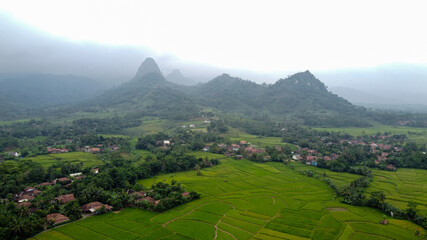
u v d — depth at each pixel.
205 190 131.25
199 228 92.75
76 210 99.44
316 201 119.00
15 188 117.31
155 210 107.25
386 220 98.88
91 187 112.44
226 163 183.88
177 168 164.38
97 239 84.56
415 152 190.00
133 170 145.62
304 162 187.75
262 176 155.00
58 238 84.31
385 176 155.38
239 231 90.81
